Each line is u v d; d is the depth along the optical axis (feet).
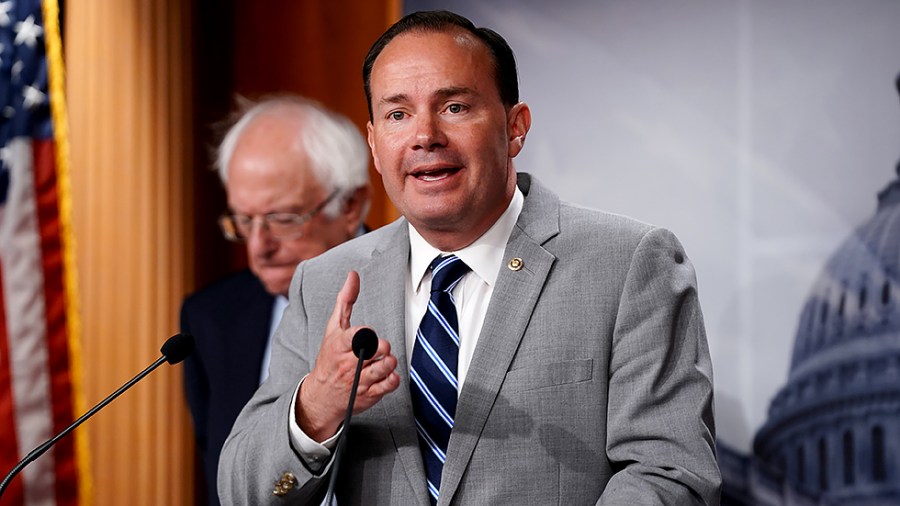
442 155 18.44
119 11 45.75
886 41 39.27
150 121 46.09
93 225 45.16
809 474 39.65
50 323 44.65
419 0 46.91
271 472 18.13
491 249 19.57
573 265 19.13
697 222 41.60
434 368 18.86
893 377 38.55
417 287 19.93
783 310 40.32
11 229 44.39
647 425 17.74
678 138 41.98
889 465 38.47
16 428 44.11
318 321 20.36
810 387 39.75
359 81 49.29
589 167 43.14
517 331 18.60
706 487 17.16
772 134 40.70
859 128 39.50
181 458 45.39
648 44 42.63
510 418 18.08
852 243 39.42
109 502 44.78
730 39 41.42
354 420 19.07
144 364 45.29
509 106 19.62
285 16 50.26
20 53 44.93
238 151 35.24
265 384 20.70
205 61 49.70
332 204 35.22
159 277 45.98
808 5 40.34
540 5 44.24
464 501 17.85
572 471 17.90
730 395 40.93
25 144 44.68
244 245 50.39
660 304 18.58
